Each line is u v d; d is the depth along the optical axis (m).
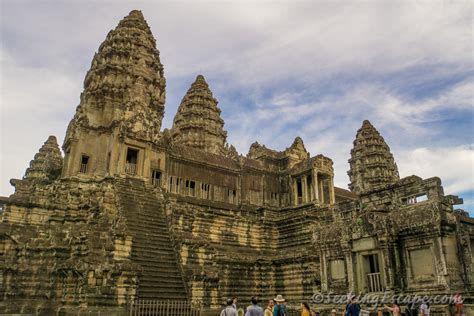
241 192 57.88
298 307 31.75
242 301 45.78
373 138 96.06
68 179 43.91
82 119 47.12
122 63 51.03
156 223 38.91
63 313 29.03
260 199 59.78
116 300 29.50
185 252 37.03
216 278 36.06
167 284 33.31
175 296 32.38
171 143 53.19
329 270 34.12
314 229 36.47
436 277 26.52
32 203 38.97
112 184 41.88
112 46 51.56
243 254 49.31
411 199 30.73
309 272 44.50
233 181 58.34
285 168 63.53
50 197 40.75
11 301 31.89
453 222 27.84
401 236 29.16
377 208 31.14
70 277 31.05
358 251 31.20
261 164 62.44
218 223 51.34
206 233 49.66
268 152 64.00
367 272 30.89
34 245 34.62
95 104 49.31
